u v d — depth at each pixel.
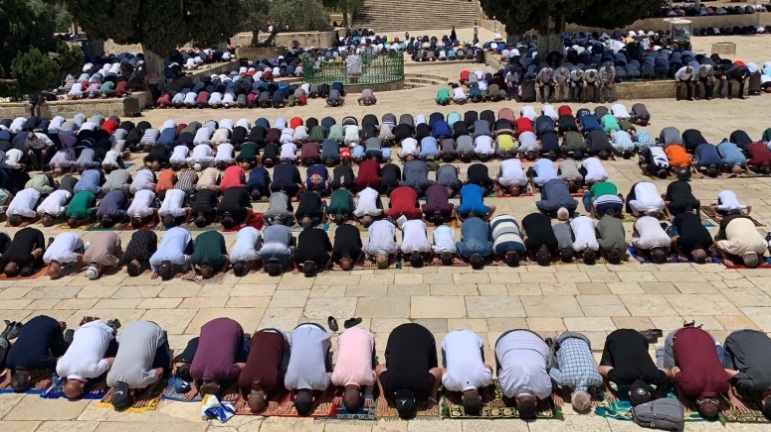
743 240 11.46
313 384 8.14
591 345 9.47
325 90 29.20
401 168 17.72
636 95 25.34
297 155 18.47
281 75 35.31
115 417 8.30
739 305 10.40
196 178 15.84
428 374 8.00
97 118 21.77
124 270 12.46
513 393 7.87
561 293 10.99
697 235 11.73
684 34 37.28
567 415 7.98
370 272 11.98
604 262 12.00
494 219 12.68
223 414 8.20
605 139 17.89
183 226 14.47
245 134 19.84
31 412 8.44
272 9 45.31
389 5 60.31
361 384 8.18
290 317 10.57
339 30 53.28
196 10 29.67
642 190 13.62
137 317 10.76
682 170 16.05
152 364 8.63
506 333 8.43
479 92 25.97
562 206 13.64
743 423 7.68
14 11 23.92
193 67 36.75
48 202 14.95
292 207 14.81
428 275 11.80
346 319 10.45
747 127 20.64
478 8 59.47
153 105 28.61
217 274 12.12
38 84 24.03
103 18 27.38
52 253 12.24
